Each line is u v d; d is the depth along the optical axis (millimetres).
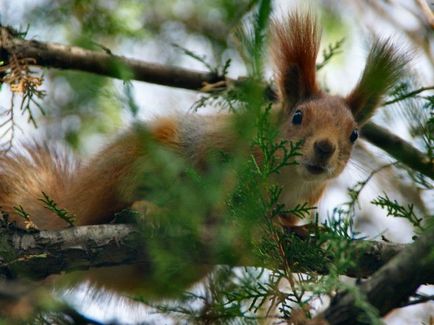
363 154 11883
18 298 8953
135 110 7027
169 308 8102
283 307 7629
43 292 9227
